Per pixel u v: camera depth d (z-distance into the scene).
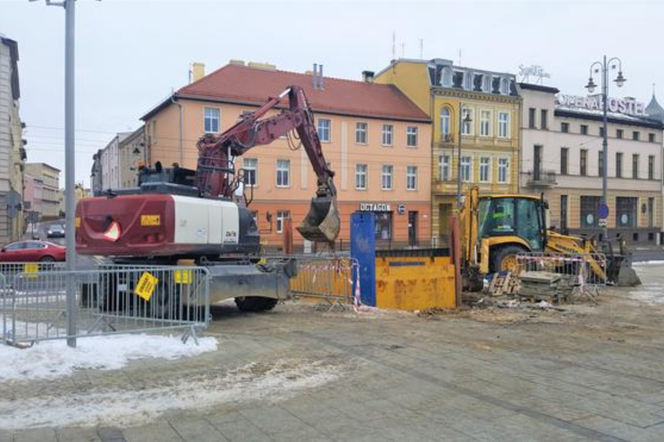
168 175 11.88
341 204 43.47
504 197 17.50
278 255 14.52
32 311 8.19
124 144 59.59
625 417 5.69
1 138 32.25
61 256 25.78
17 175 52.50
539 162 51.56
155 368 7.19
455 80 48.69
